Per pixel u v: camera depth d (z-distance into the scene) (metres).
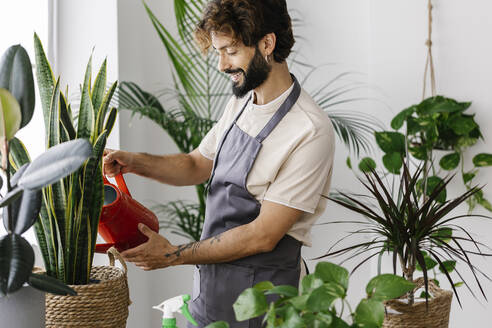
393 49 3.06
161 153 3.08
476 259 2.86
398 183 3.07
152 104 2.75
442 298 1.84
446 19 2.88
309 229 1.81
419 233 1.81
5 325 1.07
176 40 3.10
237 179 1.74
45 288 1.04
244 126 1.79
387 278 0.87
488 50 2.78
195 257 1.66
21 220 1.02
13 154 1.34
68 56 2.60
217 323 0.85
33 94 1.08
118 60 2.68
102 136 1.35
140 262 1.62
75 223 1.41
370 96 3.17
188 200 3.23
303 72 3.29
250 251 1.67
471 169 2.84
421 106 2.75
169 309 1.47
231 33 1.61
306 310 0.81
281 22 1.67
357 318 0.83
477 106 2.82
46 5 2.53
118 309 1.40
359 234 3.30
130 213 1.58
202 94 2.98
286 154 1.68
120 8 2.74
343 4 3.23
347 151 3.28
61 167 0.84
